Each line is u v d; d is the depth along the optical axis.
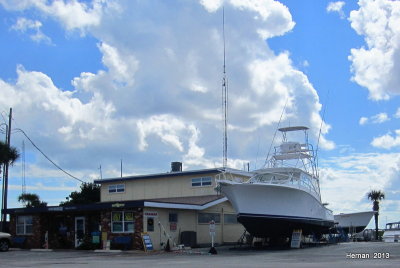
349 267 14.12
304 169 30.83
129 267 15.85
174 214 29.66
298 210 28.31
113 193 41.69
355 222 56.59
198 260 19.14
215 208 34.06
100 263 18.38
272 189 26.53
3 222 34.12
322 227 32.88
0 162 34.31
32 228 32.25
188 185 37.44
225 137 33.06
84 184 55.06
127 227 27.66
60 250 29.27
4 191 34.91
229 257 20.80
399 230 45.50
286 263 16.48
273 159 31.59
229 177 35.56
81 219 31.61
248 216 26.44
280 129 32.09
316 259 18.52
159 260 19.70
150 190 39.50
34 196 56.25
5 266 17.31
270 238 30.22
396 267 13.98
